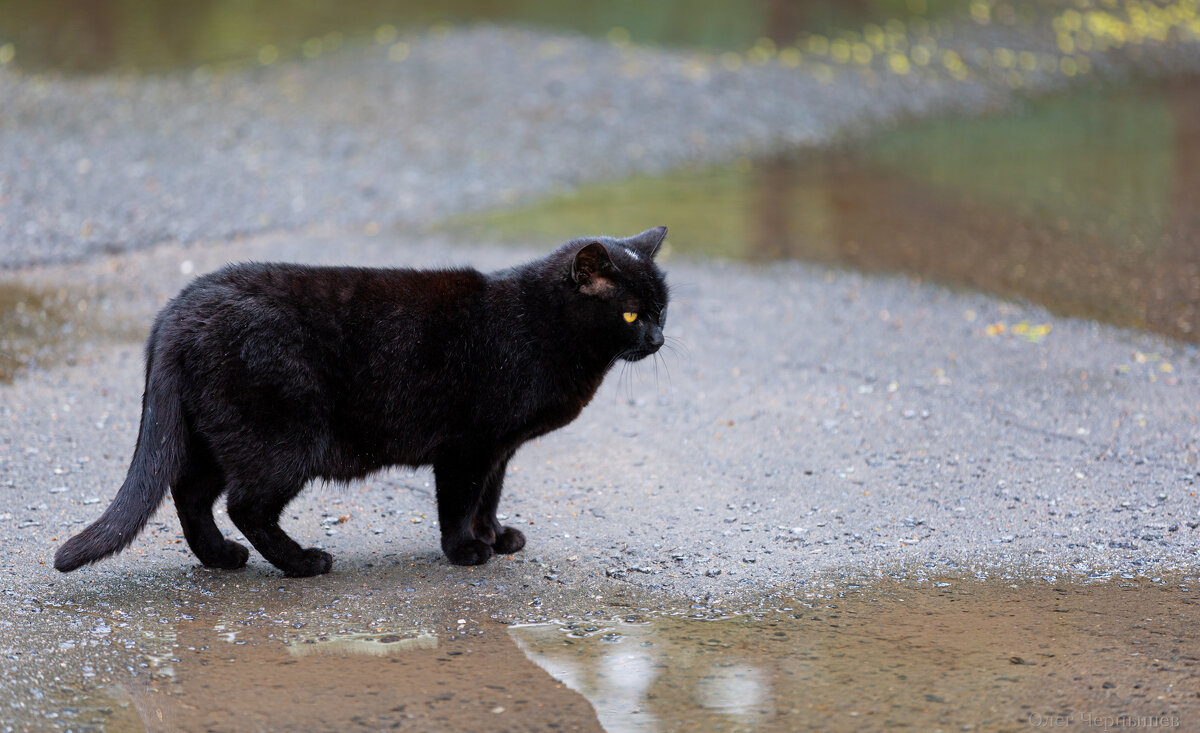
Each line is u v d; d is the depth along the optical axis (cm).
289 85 2069
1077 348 1038
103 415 864
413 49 2308
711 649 533
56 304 1105
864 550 659
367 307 609
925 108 2342
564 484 775
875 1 3108
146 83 2042
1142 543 659
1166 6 3325
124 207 1434
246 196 1536
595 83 2189
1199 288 1223
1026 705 477
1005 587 604
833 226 1520
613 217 1543
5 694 477
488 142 1877
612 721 468
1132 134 2128
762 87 2312
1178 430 837
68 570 554
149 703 477
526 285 640
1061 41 2911
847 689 493
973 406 900
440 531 662
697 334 1105
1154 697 483
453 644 539
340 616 570
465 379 623
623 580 621
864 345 1062
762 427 873
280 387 583
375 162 1739
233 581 615
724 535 684
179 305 592
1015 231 1488
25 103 1838
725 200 1658
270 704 477
